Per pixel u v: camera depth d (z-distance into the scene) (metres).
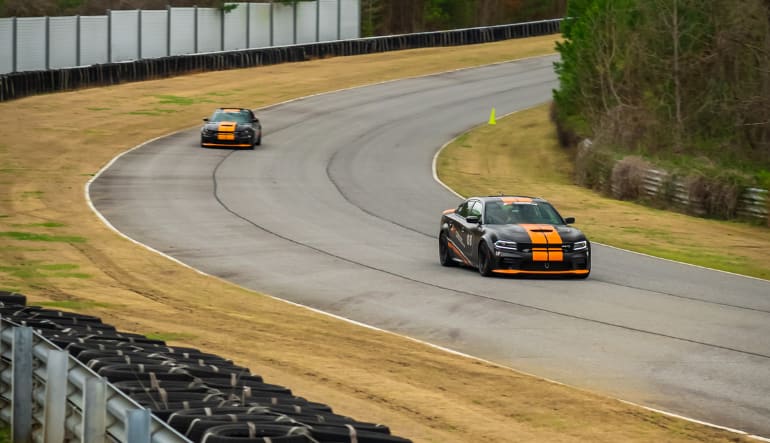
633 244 99.94
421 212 116.12
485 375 46.25
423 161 166.88
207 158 155.00
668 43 170.12
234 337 53.31
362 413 38.50
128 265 78.88
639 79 172.50
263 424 23.39
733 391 44.94
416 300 67.19
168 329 54.66
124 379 28.23
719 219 122.44
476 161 172.25
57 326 36.34
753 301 69.62
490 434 36.44
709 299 69.75
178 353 34.22
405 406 40.00
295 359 48.16
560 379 46.88
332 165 155.62
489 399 41.66
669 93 168.50
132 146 163.38
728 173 125.25
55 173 134.62
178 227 99.56
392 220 109.00
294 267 80.06
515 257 75.12
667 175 129.88
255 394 28.80
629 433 37.19
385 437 24.19
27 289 66.56
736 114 159.88
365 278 75.62
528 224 78.44
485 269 76.44
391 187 137.12
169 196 120.19
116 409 24.98
